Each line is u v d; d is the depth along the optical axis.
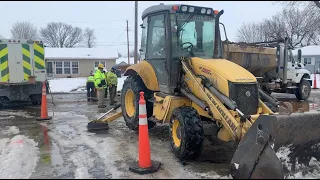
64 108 11.85
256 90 5.35
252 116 4.82
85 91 19.66
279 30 39.75
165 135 7.29
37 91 12.34
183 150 5.25
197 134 5.23
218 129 5.54
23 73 12.07
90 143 6.65
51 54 41.41
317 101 14.84
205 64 5.74
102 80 11.88
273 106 5.70
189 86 5.96
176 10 6.23
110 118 8.11
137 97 7.21
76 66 41.81
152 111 7.20
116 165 5.29
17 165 5.32
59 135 7.38
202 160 5.53
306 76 15.59
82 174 4.88
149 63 7.00
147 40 7.12
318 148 5.17
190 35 6.43
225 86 5.25
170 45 6.21
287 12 37.53
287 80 14.55
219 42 6.52
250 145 4.44
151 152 5.97
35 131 7.82
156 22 6.79
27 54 12.11
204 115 5.70
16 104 13.11
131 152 6.00
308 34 38.12
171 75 6.21
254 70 12.83
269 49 12.84
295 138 4.75
